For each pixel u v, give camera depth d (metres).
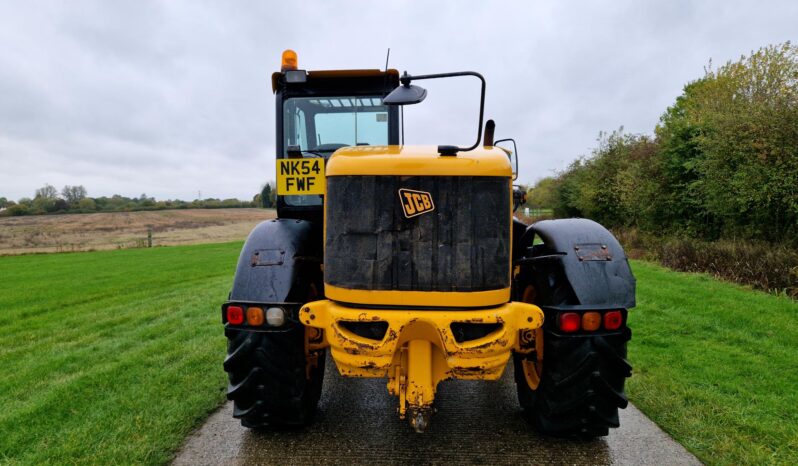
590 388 2.39
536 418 2.68
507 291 2.23
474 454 2.55
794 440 2.55
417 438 2.72
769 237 8.45
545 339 2.51
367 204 2.21
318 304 2.27
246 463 2.48
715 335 4.48
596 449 2.57
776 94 8.59
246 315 2.36
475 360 2.15
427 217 2.18
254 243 2.59
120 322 6.32
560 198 20.03
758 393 3.17
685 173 10.90
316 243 2.87
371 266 2.21
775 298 5.97
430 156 2.21
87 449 2.63
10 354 4.98
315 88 3.39
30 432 2.88
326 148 3.50
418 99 2.22
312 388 2.80
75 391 3.54
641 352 4.02
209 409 3.12
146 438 2.72
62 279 11.96
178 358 4.28
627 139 15.61
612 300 2.32
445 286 2.18
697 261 8.43
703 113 11.06
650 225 12.29
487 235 2.19
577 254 2.43
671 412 2.92
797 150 7.62
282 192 2.78
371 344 2.17
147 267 14.27
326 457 2.54
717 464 2.38
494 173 2.19
